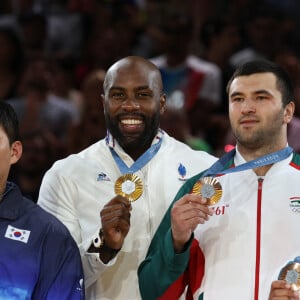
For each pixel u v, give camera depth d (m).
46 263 11.23
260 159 11.45
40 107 20.52
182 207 11.09
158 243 11.77
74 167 12.59
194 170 12.73
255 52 24.64
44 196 12.60
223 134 21.03
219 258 11.38
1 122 11.36
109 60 24.27
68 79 23.59
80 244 12.10
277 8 26.53
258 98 11.41
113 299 12.24
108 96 12.48
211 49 24.22
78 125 18.02
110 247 11.61
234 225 11.40
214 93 22.36
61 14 26.06
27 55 23.14
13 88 21.77
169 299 11.59
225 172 11.49
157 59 22.52
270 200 11.39
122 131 12.45
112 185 12.44
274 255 11.16
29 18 24.91
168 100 20.36
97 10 25.92
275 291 10.70
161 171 12.62
